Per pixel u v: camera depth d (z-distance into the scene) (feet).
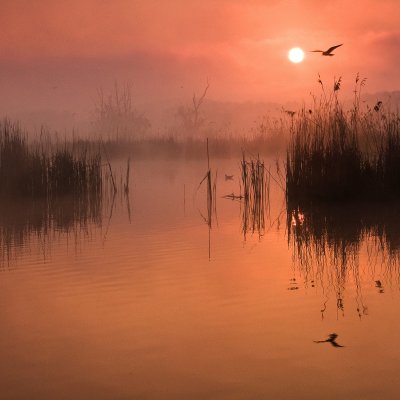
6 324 16.39
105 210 38.65
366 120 43.88
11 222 34.30
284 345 14.47
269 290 19.31
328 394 11.89
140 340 14.98
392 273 21.22
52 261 24.08
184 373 13.00
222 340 14.88
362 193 37.24
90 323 16.33
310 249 25.59
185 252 25.44
